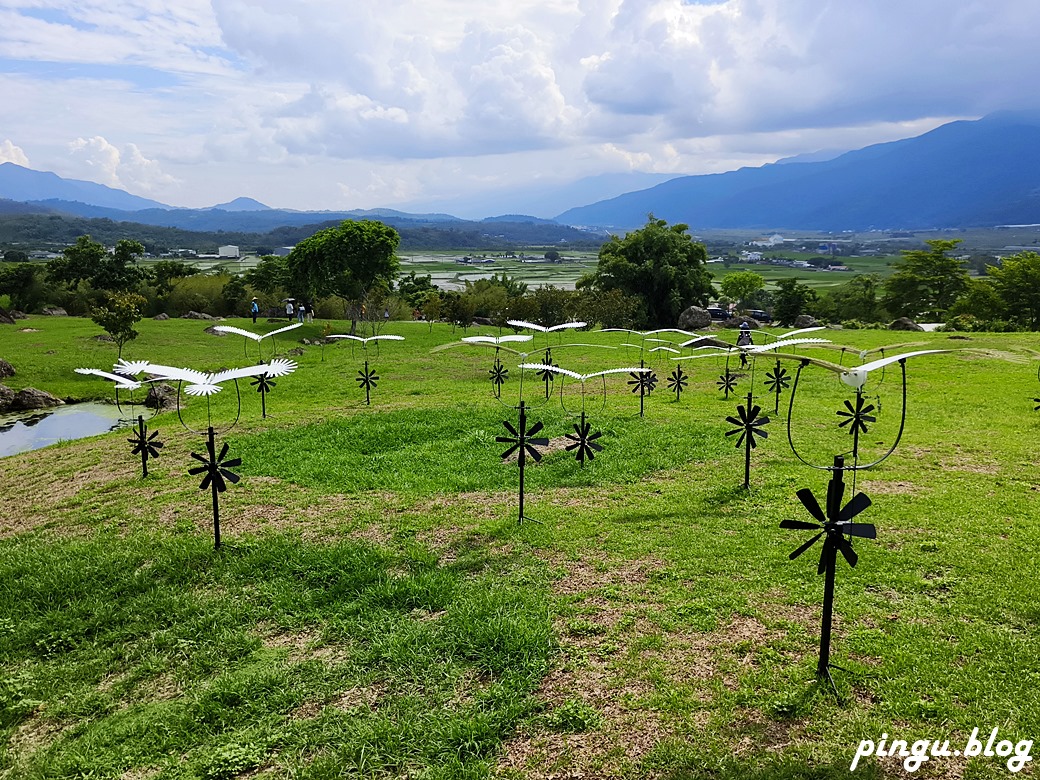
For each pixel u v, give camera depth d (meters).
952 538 9.34
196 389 7.32
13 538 10.87
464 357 32.09
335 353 35.28
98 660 7.32
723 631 7.18
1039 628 7.01
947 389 21.56
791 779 5.09
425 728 5.84
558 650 6.91
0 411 24.30
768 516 10.48
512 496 11.91
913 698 5.95
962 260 65.50
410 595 8.18
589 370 27.36
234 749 5.75
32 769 5.72
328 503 11.77
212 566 9.28
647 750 5.49
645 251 55.25
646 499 11.48
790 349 30.64
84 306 55.44
